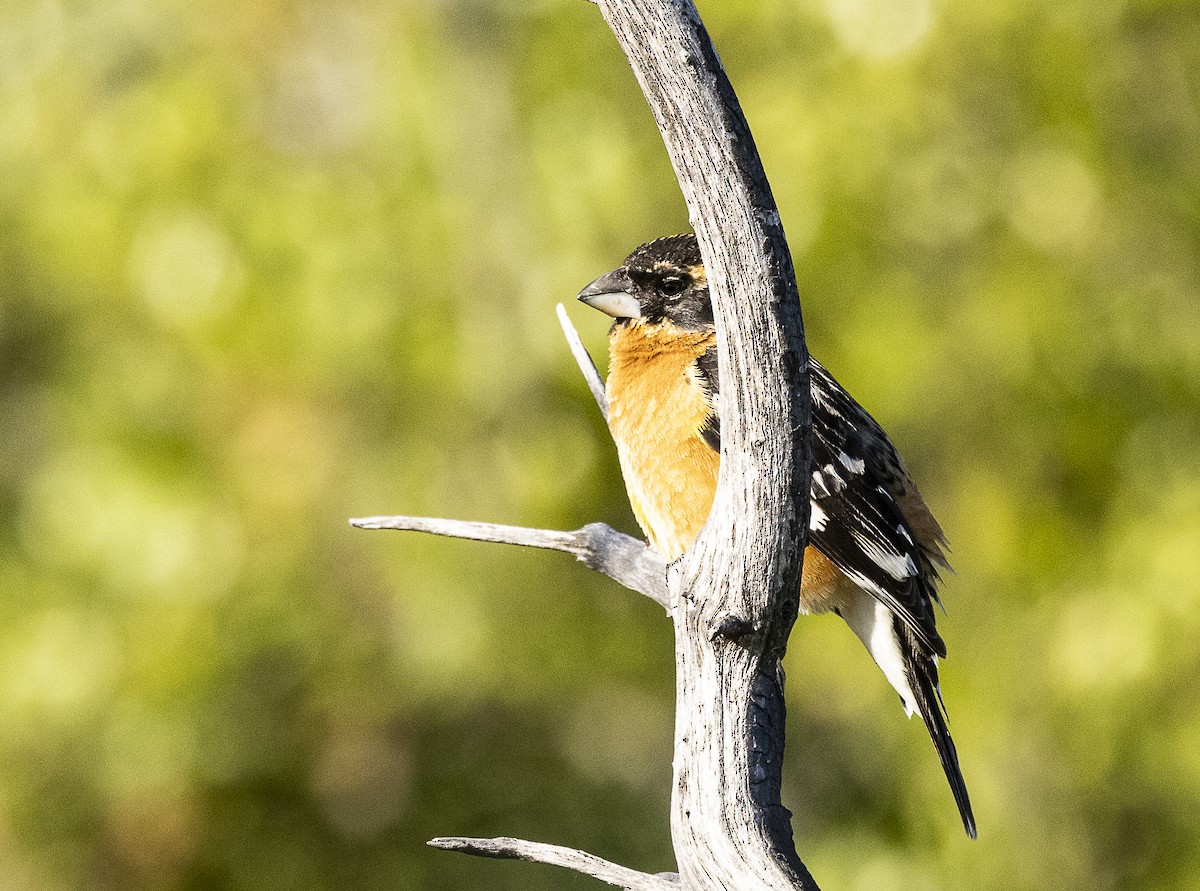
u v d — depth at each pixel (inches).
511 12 504.4
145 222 516.4
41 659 531.8
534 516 502.9
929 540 316.2
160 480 526.9
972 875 490.0
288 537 526.9
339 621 540.4
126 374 534.3
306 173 523.2
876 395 468.8
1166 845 498.9
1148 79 492.1
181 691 527.5
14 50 555.8
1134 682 470.3
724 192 169.8
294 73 532.4
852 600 300.8
